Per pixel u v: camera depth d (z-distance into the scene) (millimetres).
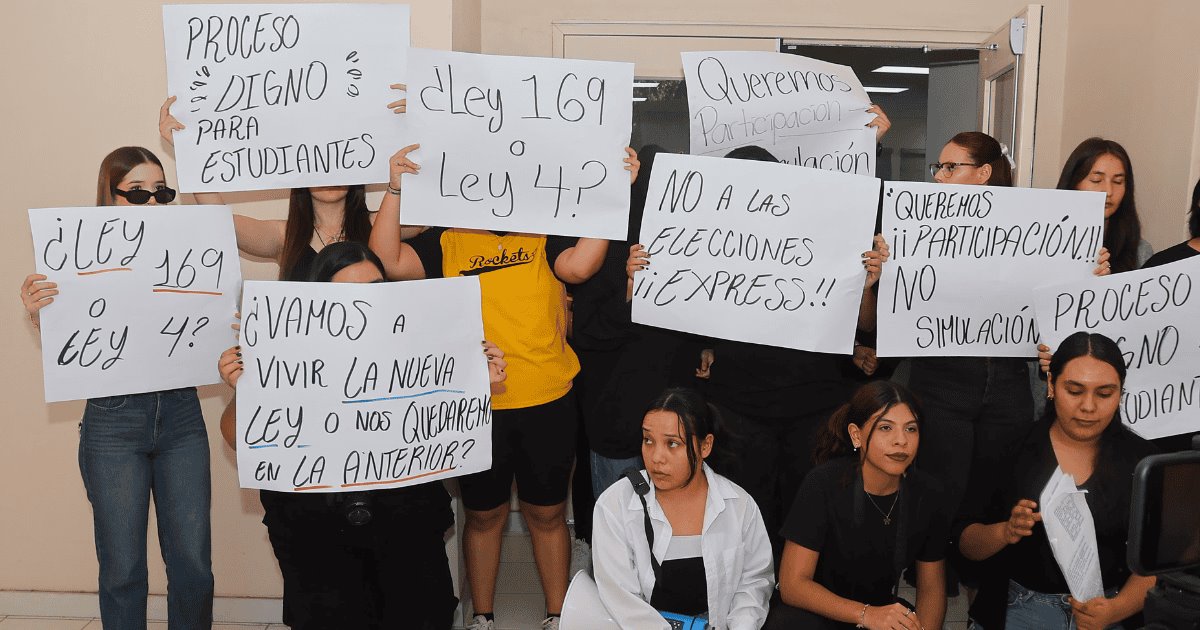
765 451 3008
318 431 2402
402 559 2520
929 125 4887
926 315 2844
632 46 4789
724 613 2455
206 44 2748
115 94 3221
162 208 2543
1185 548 1562
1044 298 2711
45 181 3258
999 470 2666
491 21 4773
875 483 2504
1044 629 2484
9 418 3371
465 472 2525
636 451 3111
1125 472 2457
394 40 2814
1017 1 4734
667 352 3096
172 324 2584
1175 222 3496
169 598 2803
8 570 3447
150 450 2693
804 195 2775
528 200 2789
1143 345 2693
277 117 2789
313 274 2471
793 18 4754
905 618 2320
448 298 2436
